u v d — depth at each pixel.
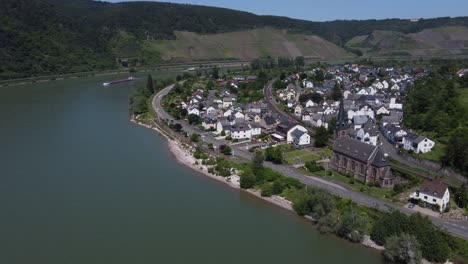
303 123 180.75
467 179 110.12
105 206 102.38
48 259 79.81
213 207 103.75
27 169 127.12
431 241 79.00
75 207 101.56
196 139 157.12
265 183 116.56
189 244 85.69
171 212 100.00
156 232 90.19
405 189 107.69
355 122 169.00
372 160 112.62
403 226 83.25
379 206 99.31
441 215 94.69
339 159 123.69
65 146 152.00
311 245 86.31
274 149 135.12
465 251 80.38
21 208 100.94
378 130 165.88
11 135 165.38
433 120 151.50
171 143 158.50
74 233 89.38
